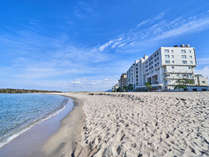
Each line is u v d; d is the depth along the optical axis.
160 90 46.62
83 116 9.28
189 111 7.07
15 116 11.62
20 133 6.46
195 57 48.97
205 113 6.35
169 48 48.78
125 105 11.47
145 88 58.78
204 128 4.46
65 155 3.78
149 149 3.27
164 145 3.43
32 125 8.01
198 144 3.38
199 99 9.98
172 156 2.88
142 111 8.07
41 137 5.74
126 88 84.69
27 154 4.16
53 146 4.57
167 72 47.44
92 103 17.47
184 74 48.12
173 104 9.41
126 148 3.40
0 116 11.66
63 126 7.30
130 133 4.50
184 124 5.02
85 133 5.39
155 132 4.39
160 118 6.12
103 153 3.35
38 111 14.51
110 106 12.03
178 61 48.16
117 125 5.64
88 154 3.53
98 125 6.12
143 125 5.26
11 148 4.68
